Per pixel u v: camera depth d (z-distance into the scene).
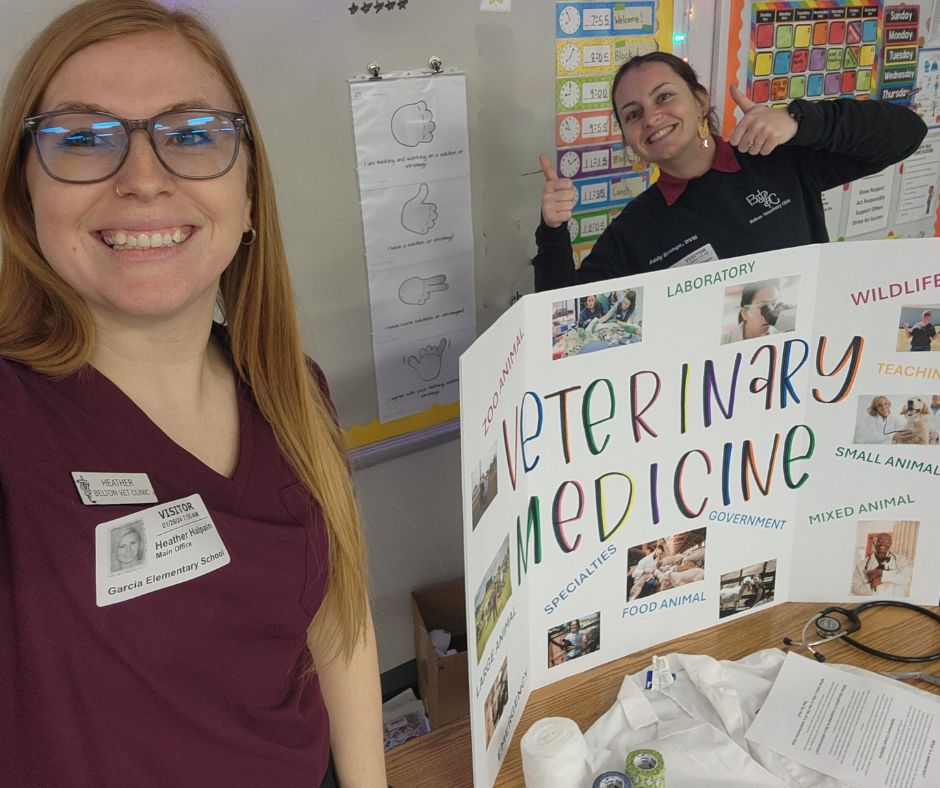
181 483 0.70
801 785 0.90
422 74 1.52
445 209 1.64
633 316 0.94
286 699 0.80
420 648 1.81
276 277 0.81
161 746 0.67
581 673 1.09
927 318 1.02
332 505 0.83
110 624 0.62
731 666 1.06
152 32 0.65
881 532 1.15
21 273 0.68
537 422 0.93
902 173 2.39
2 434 0.61
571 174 1.80
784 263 1.00
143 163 0.62
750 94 1.99
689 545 1.09
